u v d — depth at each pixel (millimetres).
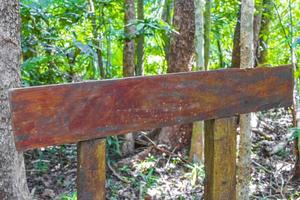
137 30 4723
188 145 5066
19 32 2932
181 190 4094
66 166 4676
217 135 2051
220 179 2088
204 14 4746
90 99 1664
